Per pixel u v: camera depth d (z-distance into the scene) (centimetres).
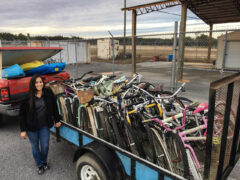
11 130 480
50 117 307
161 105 330
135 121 312
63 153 374
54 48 511
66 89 429
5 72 419
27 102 284
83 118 349
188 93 742
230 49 1399
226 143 208
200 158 278
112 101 329
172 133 241
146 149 295
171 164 233
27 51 466
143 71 1386
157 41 2114
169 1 971
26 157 360
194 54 2392
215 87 150
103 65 1850
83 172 263
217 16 1622
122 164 236
